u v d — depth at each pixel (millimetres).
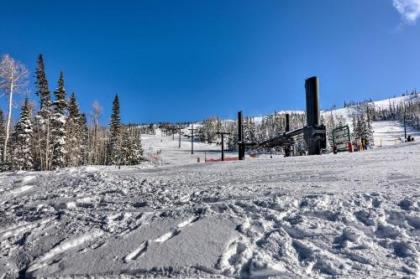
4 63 31031
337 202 6156
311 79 24828
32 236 5918
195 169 14492
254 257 4531
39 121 39406
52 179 11742
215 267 4383
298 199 6438
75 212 7082
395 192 6523
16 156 39469
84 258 4879
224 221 5660
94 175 11656
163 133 195625
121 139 60344
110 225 6031
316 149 24250
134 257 4781
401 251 4551
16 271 4824
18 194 9992
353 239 4879
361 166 11039
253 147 32812
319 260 4414
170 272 4359
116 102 61062
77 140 49500
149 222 6004
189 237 5168
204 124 158125
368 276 4039
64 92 41781
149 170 15531
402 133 149125
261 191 7508
